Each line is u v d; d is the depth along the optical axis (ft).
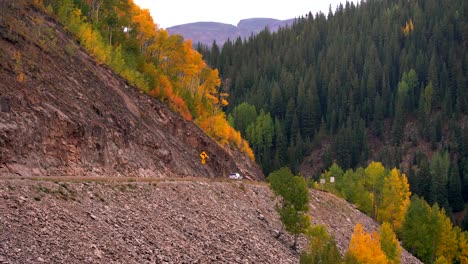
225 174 235.20
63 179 97.55
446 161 454.81
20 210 75.15
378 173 304.09
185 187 133.80
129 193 106.22
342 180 317.01
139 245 85.92
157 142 183.52
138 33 270.87
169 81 260.62
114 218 90.22
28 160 116.37
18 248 66.80
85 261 72.08
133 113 184.03
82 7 232.12
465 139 492.13
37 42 157.38
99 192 97.19
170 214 109.09
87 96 160.15
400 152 505.66
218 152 244.83
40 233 72.38
